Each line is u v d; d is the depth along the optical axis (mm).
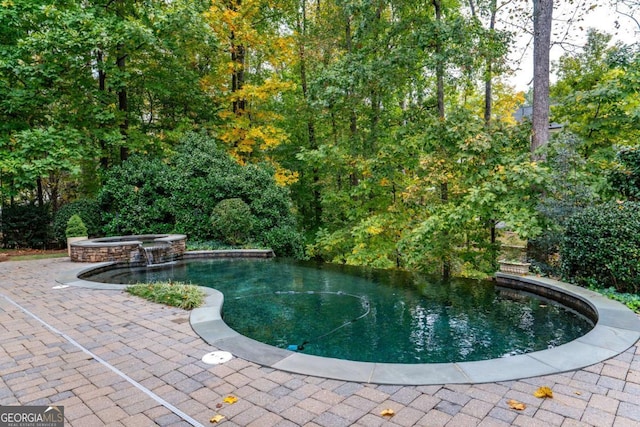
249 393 2643
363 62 10086
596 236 5141
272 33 13914
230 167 11602
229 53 14086
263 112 13391
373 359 3719
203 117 14570
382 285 6973
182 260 9719
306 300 5949
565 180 6680
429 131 8914
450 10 10797
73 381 2850
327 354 3859
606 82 8219
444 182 9078
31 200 13500
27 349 3496
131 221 10930
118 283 7172
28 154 9672
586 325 4645
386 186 10922
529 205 7359
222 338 3727
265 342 4219
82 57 11344
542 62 8320
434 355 3797
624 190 6352
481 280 7340
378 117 11430
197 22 10727
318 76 10500
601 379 2795
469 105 12953
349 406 2453
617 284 5129
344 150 10836
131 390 2701
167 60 12680
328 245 11695
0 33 10406
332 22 11641
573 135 7207
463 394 2594
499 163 8133
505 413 2346
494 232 9617
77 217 9758
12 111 10266
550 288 5730
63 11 10195
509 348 3959
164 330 4012
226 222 10258
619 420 2254
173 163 12062
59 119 10953
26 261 8961
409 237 9266
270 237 10828
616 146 7723
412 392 2629
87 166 13695
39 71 9773
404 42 9484
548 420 2264
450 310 5375
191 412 2400
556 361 3094
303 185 15148
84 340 3725
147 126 14039
